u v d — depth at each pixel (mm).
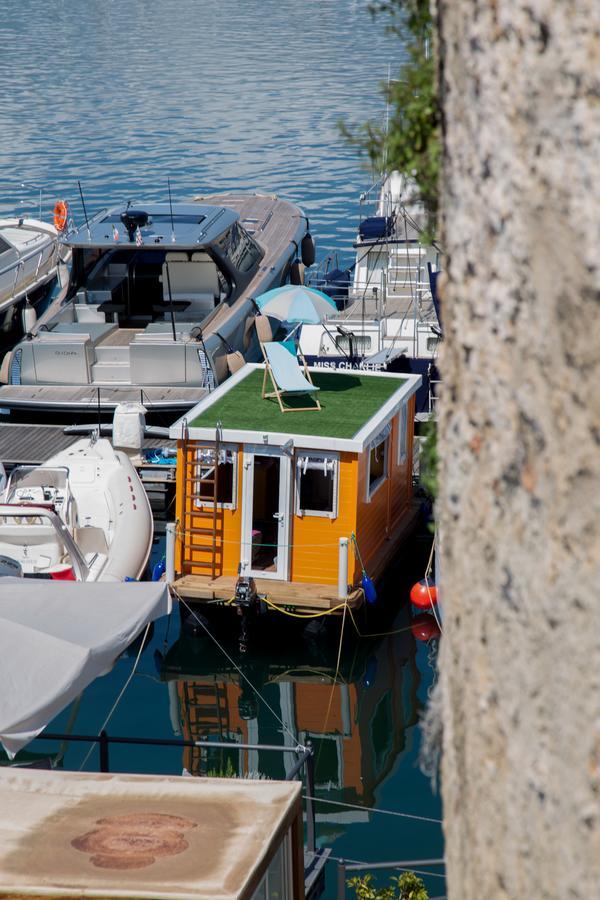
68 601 20547
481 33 2727
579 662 2570
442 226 3133
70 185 71562
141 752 23156
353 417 27781
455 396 3037
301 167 74938
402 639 27500
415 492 32344
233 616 27656
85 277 41312
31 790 11531
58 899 9469
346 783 22281
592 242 2438
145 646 27297
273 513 28812
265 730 24125
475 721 3008
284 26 138000
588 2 2396
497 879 2934
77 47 124188
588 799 2566
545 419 2625
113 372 36938
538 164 2566
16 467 32250
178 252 41219
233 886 9516
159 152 79125
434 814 21125
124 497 30875
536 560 2691
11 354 36844
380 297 39625
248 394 29344
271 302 34656
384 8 6469
